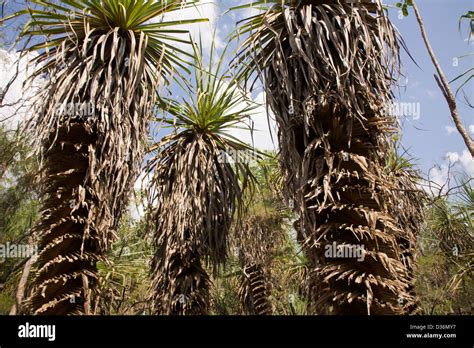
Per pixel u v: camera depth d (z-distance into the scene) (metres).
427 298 4.95
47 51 3.36
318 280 2.52
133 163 3.20
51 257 2.80
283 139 2.76
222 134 5.02
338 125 2.57
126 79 3.24
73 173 2.95
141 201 4.66
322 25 2.68
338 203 2.44
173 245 4.35
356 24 2.62
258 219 6.69
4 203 5.19
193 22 3.50
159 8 3.40
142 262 6.15
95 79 3.02
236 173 4.93
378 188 2.55
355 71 2.60
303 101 2.59
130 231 6.27
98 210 2.92
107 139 3.05
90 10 3.24
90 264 2.93
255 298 6.36
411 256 4.39
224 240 4.66
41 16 3.18
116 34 3.21
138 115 3.24
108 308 4.03
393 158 3.97
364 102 2.66
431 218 4.96
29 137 3.12
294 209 2.84
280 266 6.88
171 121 4.79
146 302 4.77
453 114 2.09
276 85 2.89
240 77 3.18
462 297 4.41
